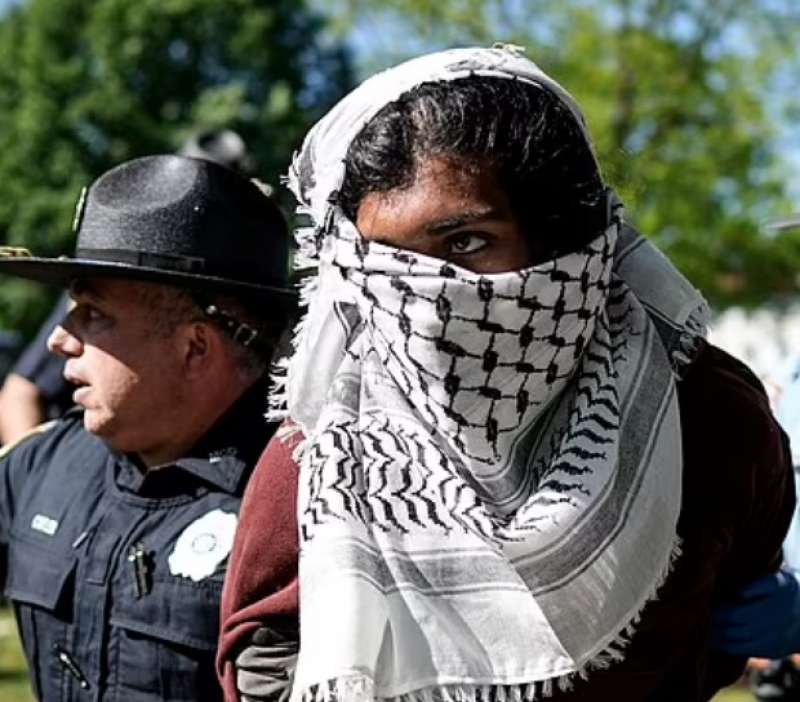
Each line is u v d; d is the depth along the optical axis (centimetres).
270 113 5519
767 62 2722
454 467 326
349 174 326
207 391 469
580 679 327
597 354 337
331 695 296
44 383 712
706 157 2733
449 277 314
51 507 485
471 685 307
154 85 5628
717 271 2784
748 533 365
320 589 304
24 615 481
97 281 465
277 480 334
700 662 357
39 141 5506
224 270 470
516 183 317
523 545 314
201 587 450
